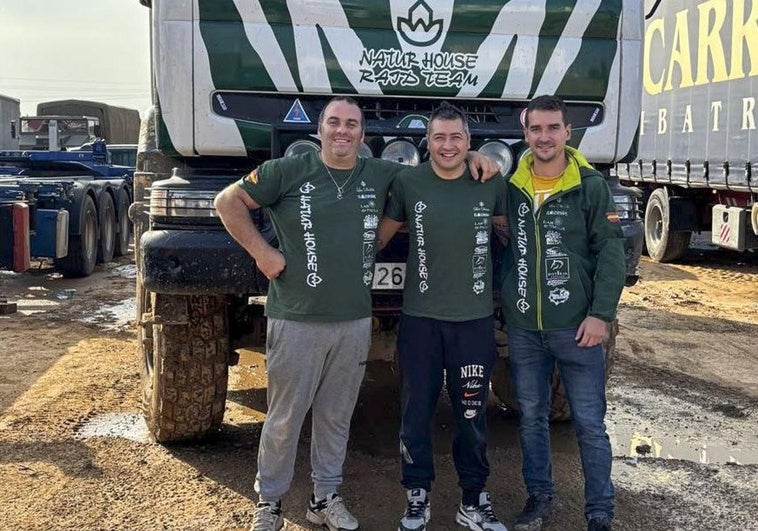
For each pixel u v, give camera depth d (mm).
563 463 4699
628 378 6461
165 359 4410
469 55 4430
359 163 3648
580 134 4586
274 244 3887
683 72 12148
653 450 4949
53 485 4227
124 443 4832
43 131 18281
